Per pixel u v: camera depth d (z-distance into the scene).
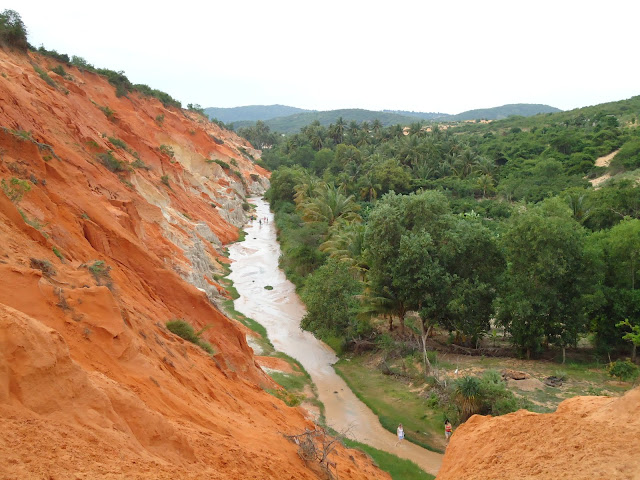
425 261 30.02
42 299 9.91
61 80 50.34
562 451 9.29
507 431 11.22
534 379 24.88
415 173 93.00
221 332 22.42
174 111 93.25
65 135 32.16
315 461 12.52
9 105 25.55
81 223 19.77
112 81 74.44
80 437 6.65
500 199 77.62
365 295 33.31
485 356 30.17
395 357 30.61
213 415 11.91
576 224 29.77
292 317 39.28
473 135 144.88
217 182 83.81
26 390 6.63
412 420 23.31
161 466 7.20
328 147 134.50
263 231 74.31
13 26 45.69
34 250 13.03
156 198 43.62
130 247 21.88
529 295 28.33
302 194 78.81
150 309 18.45
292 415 18.28
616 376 25.25
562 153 97.50
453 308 28.34
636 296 27.42
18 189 16.06
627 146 81.00
